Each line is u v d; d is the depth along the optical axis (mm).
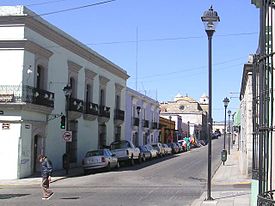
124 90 52594
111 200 17047
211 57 16375
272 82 5633
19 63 27984
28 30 28734
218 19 16141
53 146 33031
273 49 6105
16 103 27469
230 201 15414
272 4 5902
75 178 28328
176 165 38000
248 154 25438
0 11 28203
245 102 27031
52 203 16328
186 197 17781
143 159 43031
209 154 16062
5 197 18531
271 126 5621
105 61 44562
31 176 28734
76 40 36844
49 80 32219
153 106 69375
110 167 33281
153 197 17906
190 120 117250
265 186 5793
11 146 27672
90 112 39906
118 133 50250
